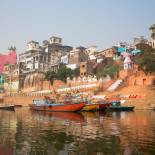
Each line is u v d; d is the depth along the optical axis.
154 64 80.94
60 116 47.59
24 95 108.69
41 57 144.50
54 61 145.62
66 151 17.97
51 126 31.59
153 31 112.31
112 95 78.12
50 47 148.25
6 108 71.88
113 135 24.27
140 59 89.12
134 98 71.62
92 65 107.88
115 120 38.47
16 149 18.58
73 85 99.25
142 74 82.50
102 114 51.84
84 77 96.19
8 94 124.88
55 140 21.86
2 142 21.03
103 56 115.44
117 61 100.38
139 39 125.19
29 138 22.88
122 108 62.22
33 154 17.25
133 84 82.06
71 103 58.97
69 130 27.89
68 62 134.62
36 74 120.81
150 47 103.25
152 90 72.88
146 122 35.22
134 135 24.17
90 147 19.11
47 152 17.73
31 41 154.50
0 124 34.09
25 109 75.62
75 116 47.12
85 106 58.97
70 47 155.25
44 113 56.53
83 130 27.80
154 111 59.41
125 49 111.69
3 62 146.12
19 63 134.50
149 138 22.53
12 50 147.75
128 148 18.69
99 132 26.22
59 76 108.31
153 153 17.27
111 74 91.81
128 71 87.81
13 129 28.84
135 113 53.41
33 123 35.22
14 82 129.88
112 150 18.16
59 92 100.88
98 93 84.38
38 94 108.25
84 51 138.00
